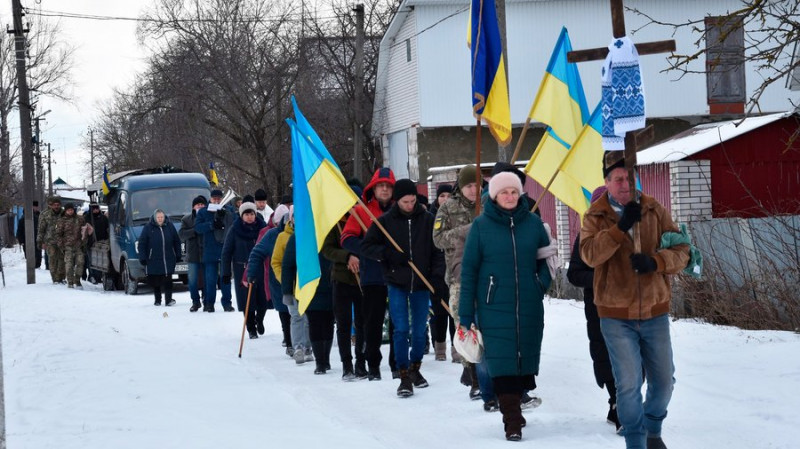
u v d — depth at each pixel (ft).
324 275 36.19
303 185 33.78
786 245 44.98
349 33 129.90
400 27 112.88
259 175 128.06
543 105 29.53
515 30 105.60
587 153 27.20
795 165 55.06
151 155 161.99
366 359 34.01
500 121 28.86
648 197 21.22
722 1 104.73
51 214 96.07
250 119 125.29
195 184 86.28
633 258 20.30
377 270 32.91
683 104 104.83
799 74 44.68
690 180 53.93
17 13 107.24
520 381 24.29
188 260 62.95
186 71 125.29
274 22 127.13
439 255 31.48
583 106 29.89
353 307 38.40
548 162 29.58
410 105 111.65
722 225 47.03
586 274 23.80
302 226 33.91
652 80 104.68
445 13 108.27
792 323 43.73
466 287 24.43
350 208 32.60
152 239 67.92
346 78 128.88
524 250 24.31
